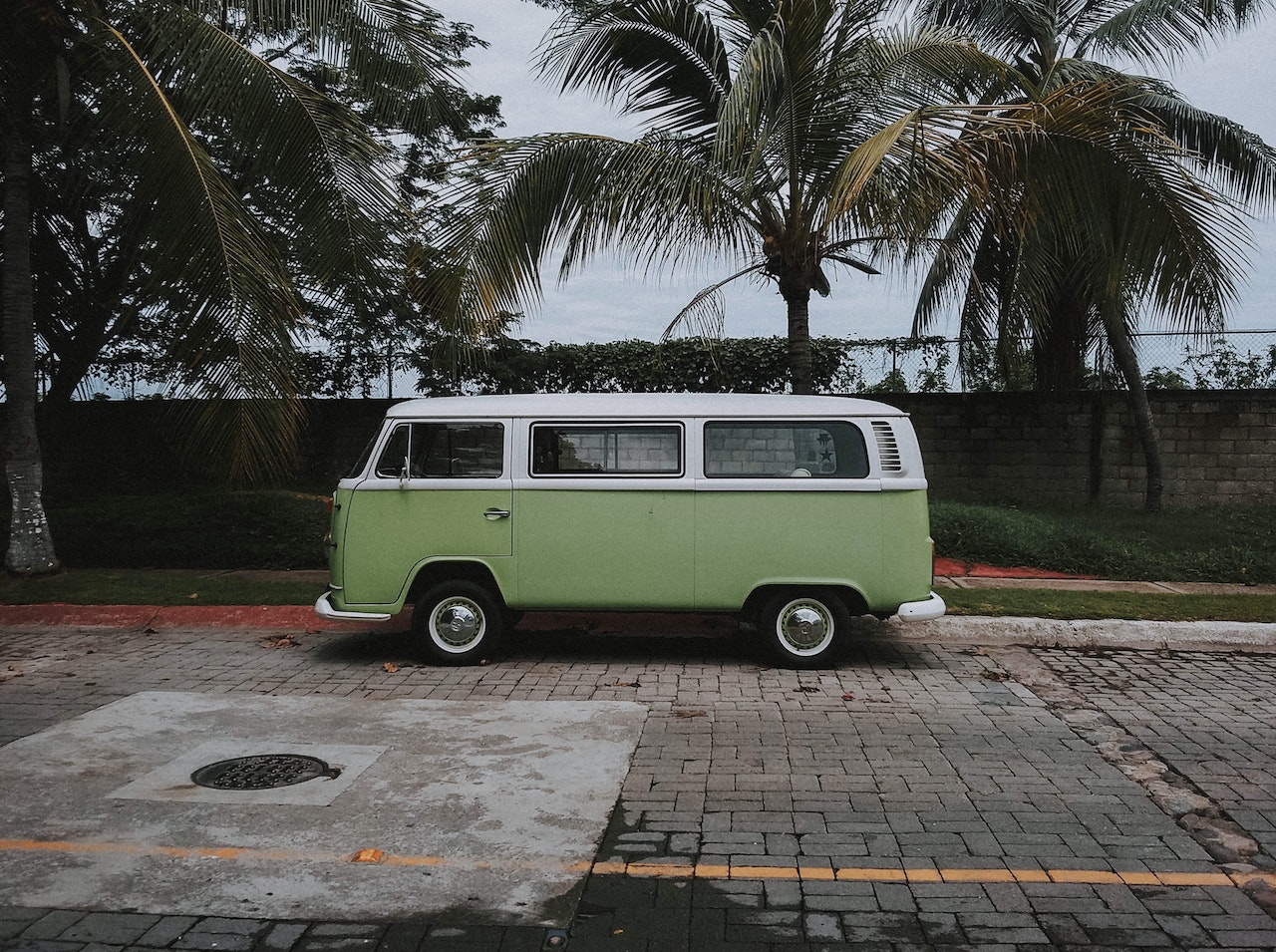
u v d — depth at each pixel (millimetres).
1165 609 9047
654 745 5598
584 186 9688
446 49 14109
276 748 5480
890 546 7395
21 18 9562
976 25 14406
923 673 7430
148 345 14789
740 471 7492
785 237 10281
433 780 4953
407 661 7816
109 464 16984
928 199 9148
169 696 6652
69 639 8688
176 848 4098
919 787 4906
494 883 3779
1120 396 15352
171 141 8992
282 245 11047
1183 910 3568
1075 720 6137
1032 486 15742
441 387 16656
